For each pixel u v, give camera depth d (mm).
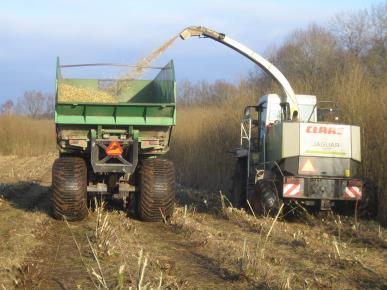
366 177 11625
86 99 10688
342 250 8039
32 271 6449
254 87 19031
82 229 9406
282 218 10875
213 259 7270
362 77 13547
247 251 7348
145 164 10328
